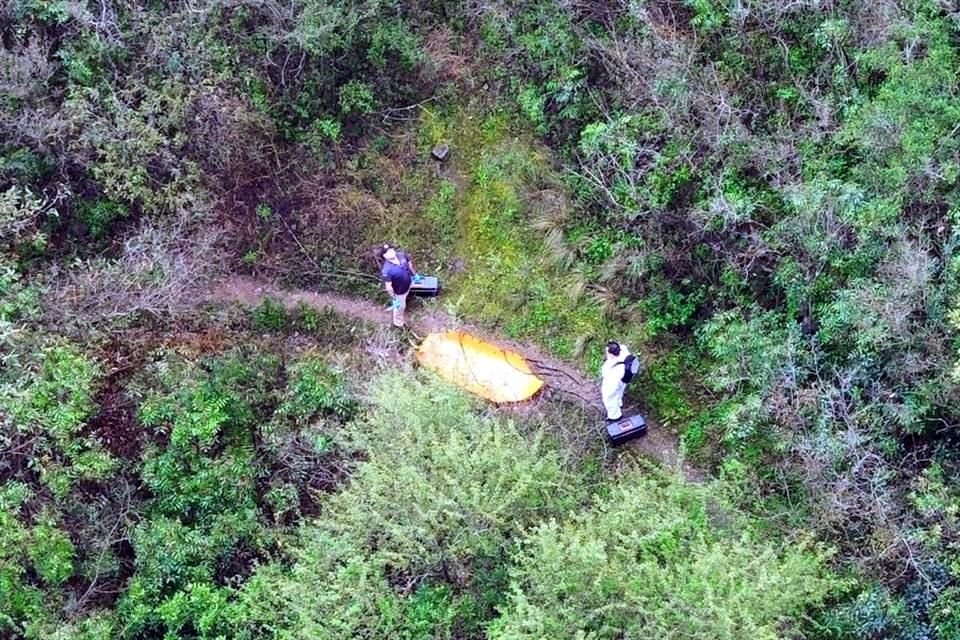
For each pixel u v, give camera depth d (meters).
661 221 16.41
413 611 13.15
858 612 12.89
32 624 13.92
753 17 16.14
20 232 16.75
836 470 13.65
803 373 14.38
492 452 13.38
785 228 14.88
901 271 13.32
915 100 13.63
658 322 16.56
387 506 13.66
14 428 14.75
